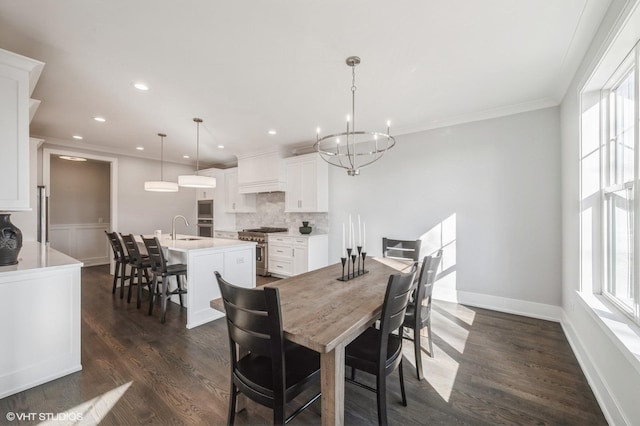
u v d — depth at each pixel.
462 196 3.67
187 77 2.59
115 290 4.25
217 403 1.80
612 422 1.59
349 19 1.82
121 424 1.62
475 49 2.15
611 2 1.65
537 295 3.21
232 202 6.49
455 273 3.72
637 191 1.56
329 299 1.69
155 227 6.43
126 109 3.38
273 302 1.17
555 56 2.23
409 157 4.09
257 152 5.65
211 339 2.70
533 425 1.62
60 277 2.09
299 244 4.86
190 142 5.01
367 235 4.51
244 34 1.97
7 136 1.95
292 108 3.34
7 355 1.86
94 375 2.09
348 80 2.65
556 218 3.10
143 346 2.55
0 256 2.01
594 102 2.27
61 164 6.30
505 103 3.20
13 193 1.97
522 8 1.72
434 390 1.94
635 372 1.40
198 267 3.07
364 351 1.60
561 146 3.02
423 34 1.97
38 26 1.88
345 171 4.77
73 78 2.60
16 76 1.98
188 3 1.68
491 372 2.15
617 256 2.03
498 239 3.44
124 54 2.22
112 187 5.75
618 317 1.78
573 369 2.19
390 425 1.62
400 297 1.52
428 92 2.91
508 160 3.38
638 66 1.57
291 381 1.30
